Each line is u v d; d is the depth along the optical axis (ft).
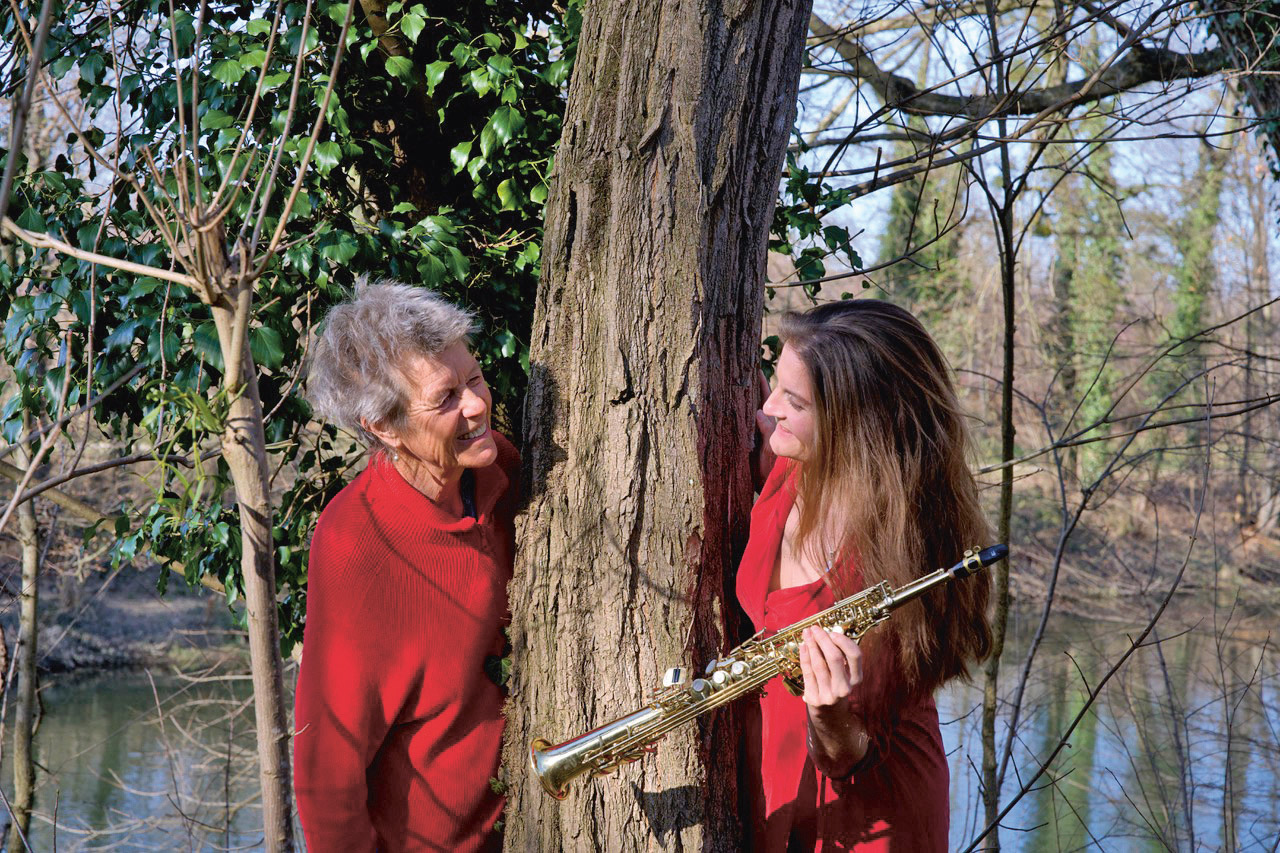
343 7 7.84
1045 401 12.48
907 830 6.23
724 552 6.18
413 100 8.84
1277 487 25.39
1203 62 17.12
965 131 11.19
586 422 5.90
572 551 5.90
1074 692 25.17
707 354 5.90
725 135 5.80
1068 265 50.47
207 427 5.01
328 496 9.28
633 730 5.55
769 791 6.30
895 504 5.92
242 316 4.71
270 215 7.71
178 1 8.26
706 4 5.70
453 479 6.29
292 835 5.16
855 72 12.76
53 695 30.68
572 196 5.95
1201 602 32.55
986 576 6.34
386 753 6.64
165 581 9.11
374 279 8.05
